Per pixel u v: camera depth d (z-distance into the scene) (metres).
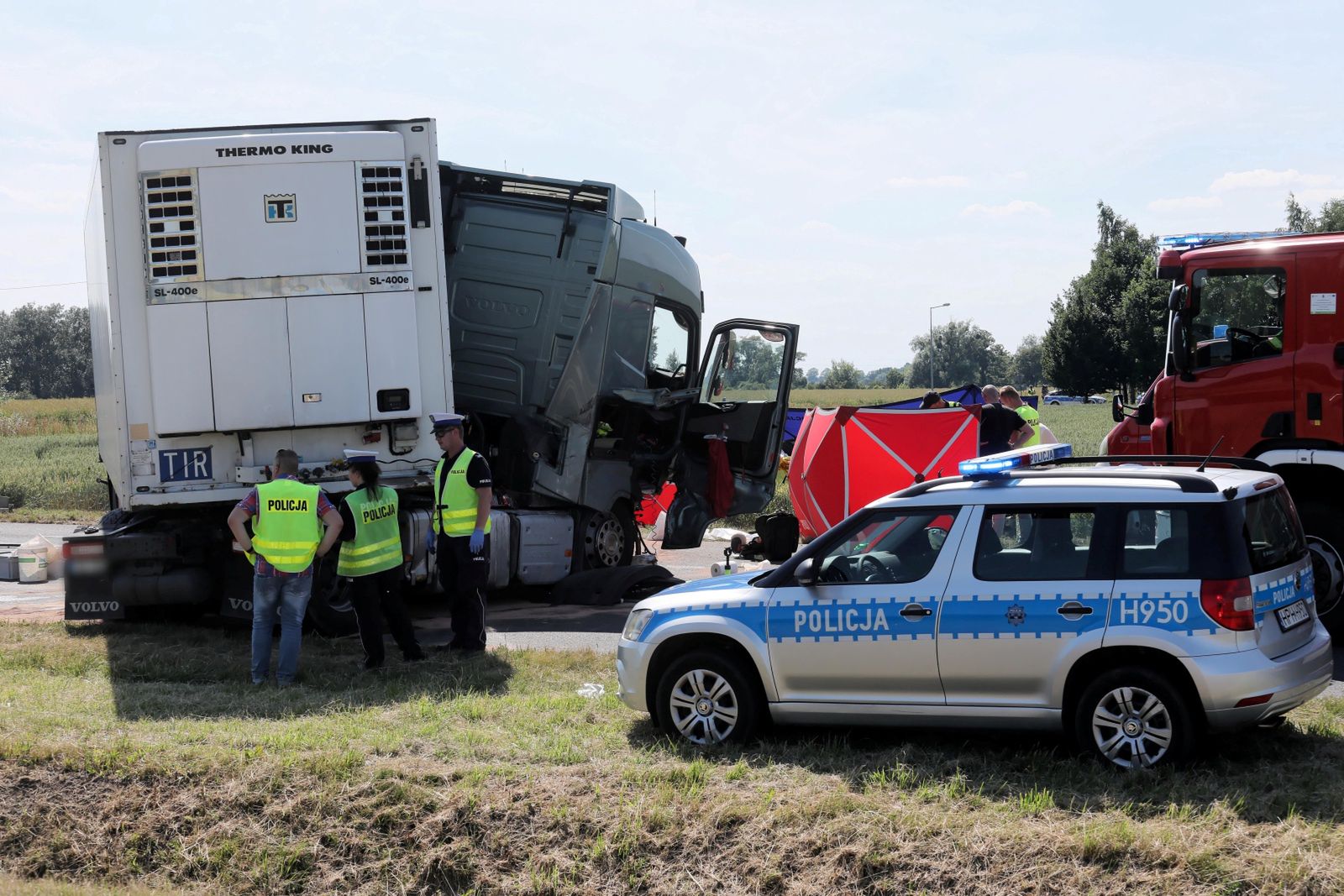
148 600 11.45
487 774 6.95
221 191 10.98
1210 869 5.33
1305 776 6.32
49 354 147.50
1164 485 6.67
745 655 7.46
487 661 10.12
